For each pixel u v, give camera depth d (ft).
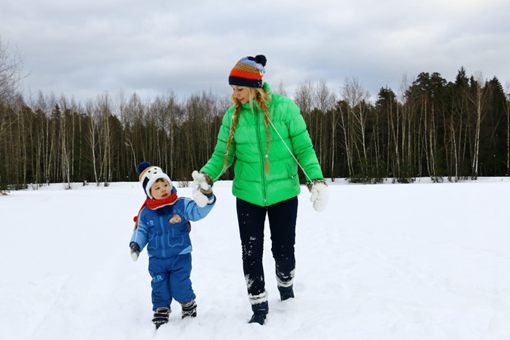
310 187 11.23
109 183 134.21
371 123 149.59
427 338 9.50
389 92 153.69
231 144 11.84
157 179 11.38
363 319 10.61
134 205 42.93
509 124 131.95
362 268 16.60
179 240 11.49
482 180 117.08
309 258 18.75
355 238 22.86
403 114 137.18
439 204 34.94
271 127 11.19
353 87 146.72
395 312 11.10
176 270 11.43
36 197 55.42
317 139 147.33
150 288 14.97
